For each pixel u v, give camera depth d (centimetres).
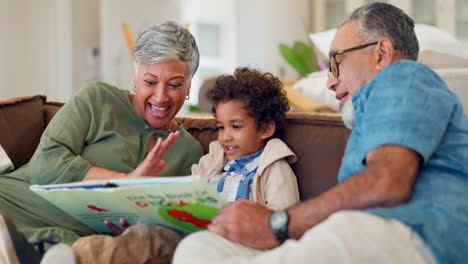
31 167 150
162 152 135
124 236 121
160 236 123
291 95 290
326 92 280
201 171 161
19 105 180
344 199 102
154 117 167
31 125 179
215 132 180
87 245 116
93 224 143
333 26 502
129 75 501
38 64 493
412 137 103
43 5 495
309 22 514
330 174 145
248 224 112
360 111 119
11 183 152
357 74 128
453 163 108
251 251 114
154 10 517
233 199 146
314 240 93
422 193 103
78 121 158
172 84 162
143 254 119
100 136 160
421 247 93
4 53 471
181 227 131
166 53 157
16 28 479
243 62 504
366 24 127
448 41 235
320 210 105
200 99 317
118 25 488
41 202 149
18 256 121
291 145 154
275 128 156
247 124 150
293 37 504
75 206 131
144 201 118
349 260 90
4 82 472
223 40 588
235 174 152
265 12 482
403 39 125
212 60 586
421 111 106
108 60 482
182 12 548
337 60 131
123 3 490
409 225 94
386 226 93
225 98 151
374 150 106
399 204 100
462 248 95
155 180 109
